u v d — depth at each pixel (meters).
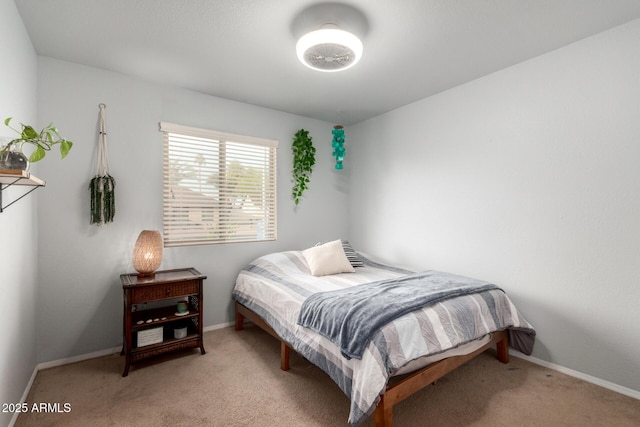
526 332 2.44
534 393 2.09
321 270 2.97
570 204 2.33
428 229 3.33
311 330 2.00
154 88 2.92
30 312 2.18
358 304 1.87
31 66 2.24
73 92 2.55
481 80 2.86
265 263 3.16
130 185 2.79
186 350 2.72
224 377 2.27
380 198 3.89
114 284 2.71
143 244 2.58
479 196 2.88
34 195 2.29
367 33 2.16
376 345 1.60
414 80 2.92
